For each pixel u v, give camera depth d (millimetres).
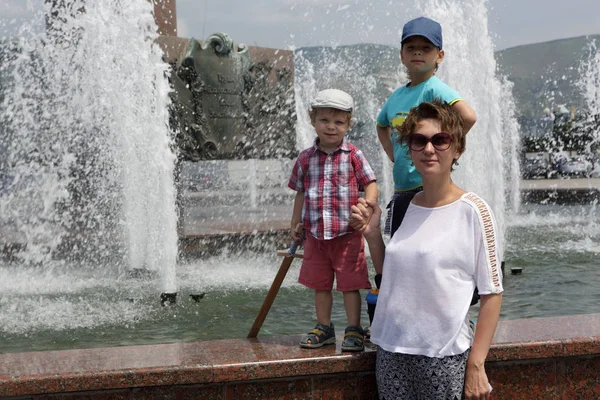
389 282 2832
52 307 5996
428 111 2746
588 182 25516
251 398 3055
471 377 2641
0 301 6293
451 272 2705
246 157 10891
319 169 3340
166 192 8281
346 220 3279
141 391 2953
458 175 10742
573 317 3697
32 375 2859
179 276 7773
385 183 14508
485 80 10750
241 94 10789
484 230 2668
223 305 6039
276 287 3484
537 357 3201
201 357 3105
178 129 10188
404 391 2803
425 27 3256
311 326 5230
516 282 6902
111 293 6715
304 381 3096
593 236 11234
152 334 5043
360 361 3115
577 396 3293
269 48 11336
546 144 32969
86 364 3010
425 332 2709
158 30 11133
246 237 10023
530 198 20656
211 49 10445
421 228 2781
